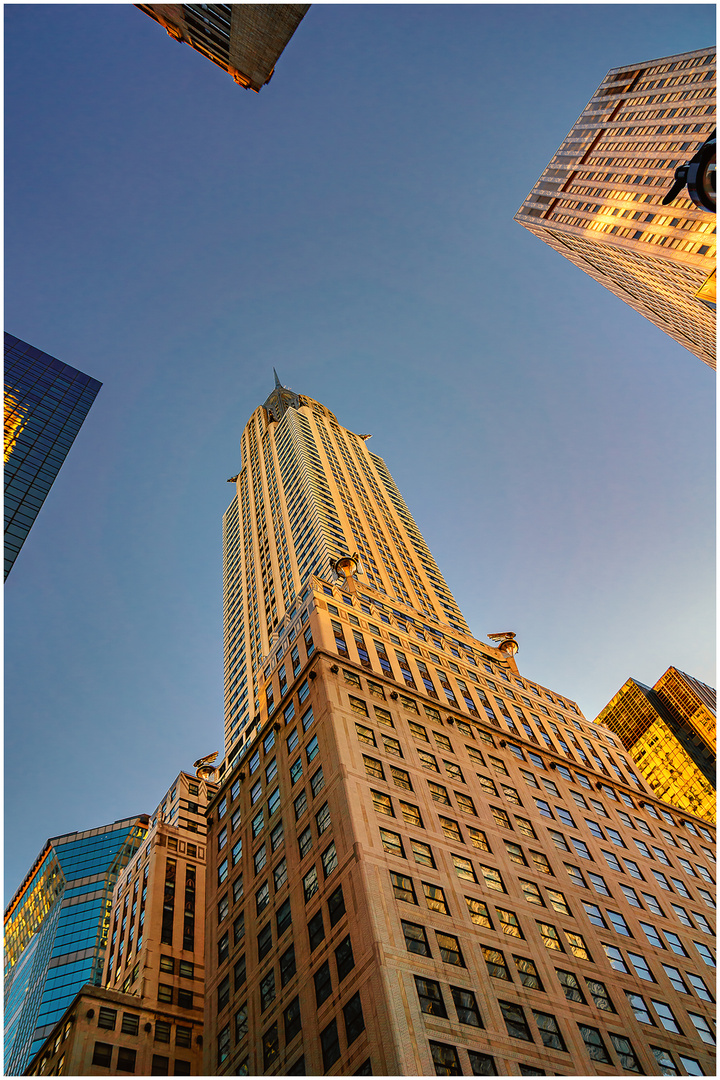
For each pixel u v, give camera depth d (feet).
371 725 220.64
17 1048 450.71
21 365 398.83
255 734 269.85
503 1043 153.07
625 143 586.45
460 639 314.14
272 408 655.35
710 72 524.11
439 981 156.66
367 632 267.39
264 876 203.92
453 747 239.30
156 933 288.10
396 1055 137.08
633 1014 183.21
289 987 172.14
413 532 520.42
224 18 311.68
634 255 529.45
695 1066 178.09
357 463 575.79
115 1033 239.71
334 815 189.47
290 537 460.55
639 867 244.83
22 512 307.78
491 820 218.18
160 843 329.72
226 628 479.82
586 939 198.18
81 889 545.03
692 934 226.17
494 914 185.06
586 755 294.87
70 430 371.15
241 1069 172.45
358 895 166.81
